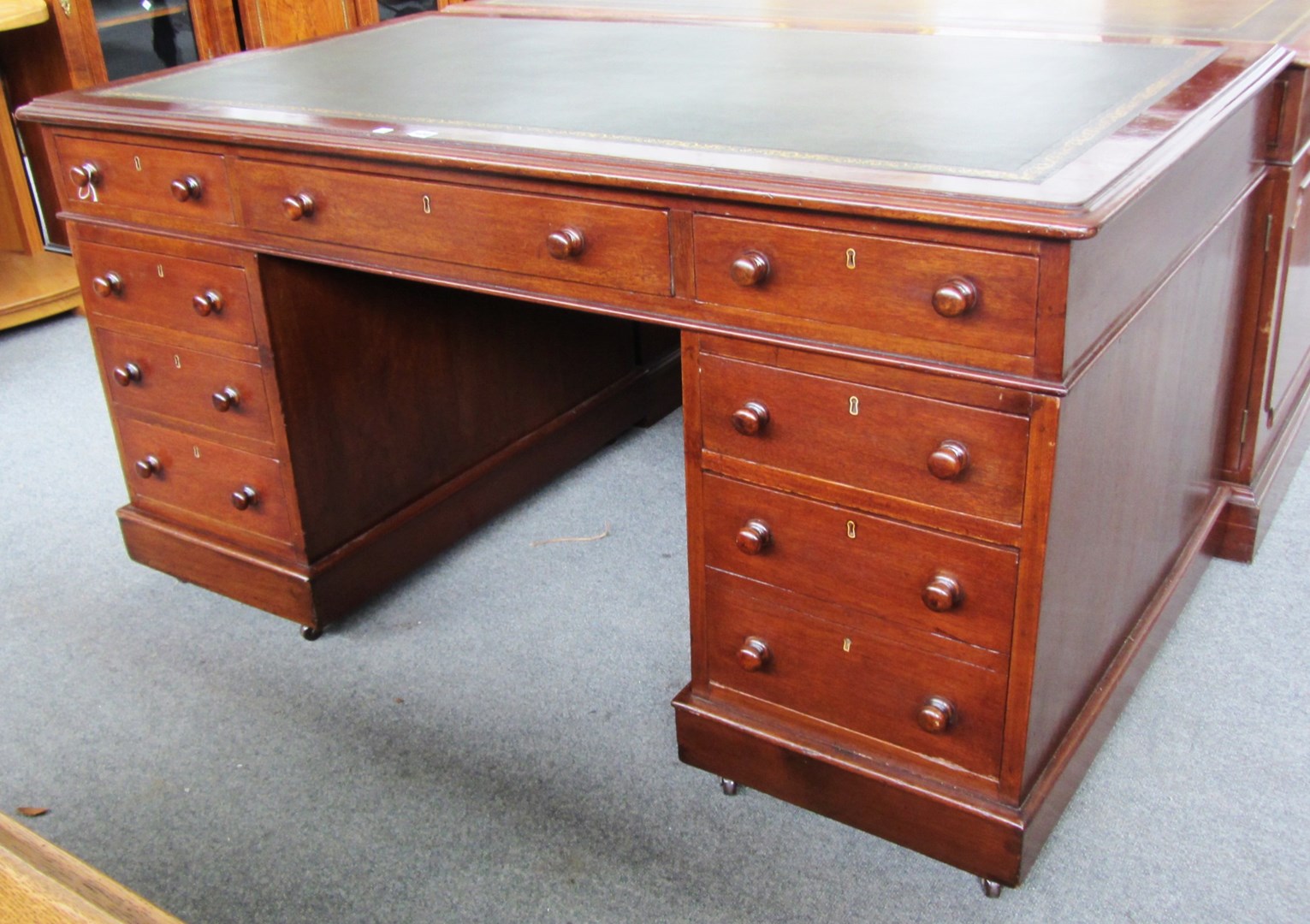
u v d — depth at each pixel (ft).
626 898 5.78
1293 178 7.09
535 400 9.24
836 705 5.89
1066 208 4.30
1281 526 8.52
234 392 7.38
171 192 6.93
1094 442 5.17
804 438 5.35
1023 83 6.10
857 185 4.72
